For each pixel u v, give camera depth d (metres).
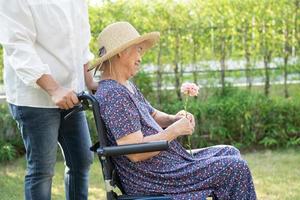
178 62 6.21
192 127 3.03
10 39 3.01
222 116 5.99
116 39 3.06
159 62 6.17
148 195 2.98
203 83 6.26
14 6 3.01
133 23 6.15
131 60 3.08
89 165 3.54
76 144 3.43
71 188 3.54
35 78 2.99
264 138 6.00
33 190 3.24
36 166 3.23
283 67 6.27
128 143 2.91
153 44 3.16
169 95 6.21
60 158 5.86
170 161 3.05
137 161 3.00
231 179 2.95
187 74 6.25
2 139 5.95
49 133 3.21
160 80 6.19
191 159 3.13
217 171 2.96
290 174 5.11
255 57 6.27
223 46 6.23
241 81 6.31
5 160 5.84
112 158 3.03
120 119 2.92
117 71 3.07
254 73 6.28
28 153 3.26
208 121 6.00
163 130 3.03
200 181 2.98
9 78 3.21
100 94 2.98
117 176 3.06
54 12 3.12
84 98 2.97
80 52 3.33
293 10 6.18
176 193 2.96
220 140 6.08
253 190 2.97
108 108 2.94
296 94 6.24
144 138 2.94
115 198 2.96
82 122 3.45
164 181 2.99
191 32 6.19
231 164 2.95
